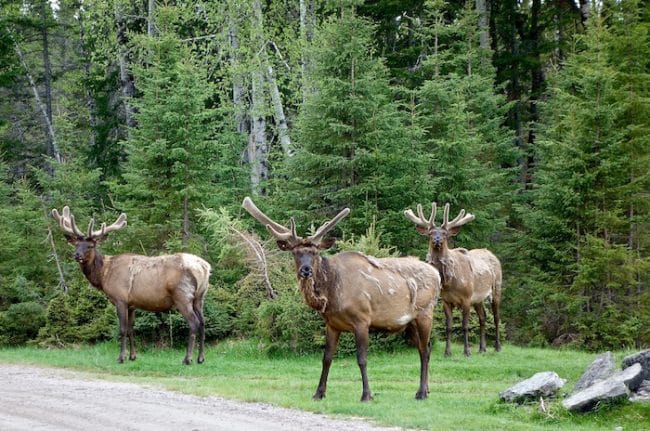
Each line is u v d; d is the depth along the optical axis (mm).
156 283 22812
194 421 13789
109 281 23141
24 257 34000
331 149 31125
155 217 30625
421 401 16281
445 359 24000
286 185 32375
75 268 32906
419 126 34812
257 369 22266
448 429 13375
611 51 37250
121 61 40406
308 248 15695
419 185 30797
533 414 14500
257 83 39062
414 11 47781
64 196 35156
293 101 41625
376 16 45625
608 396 14375
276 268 26406
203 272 23141
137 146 32031
